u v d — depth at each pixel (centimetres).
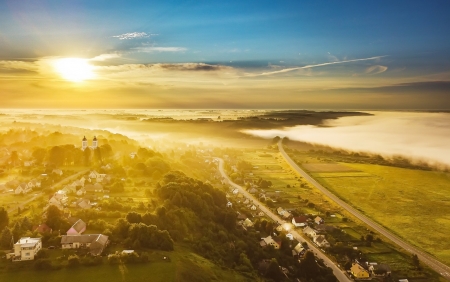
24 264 14225
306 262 19638
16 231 16450
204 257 18238
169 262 15488
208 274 16050
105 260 14950
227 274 17150
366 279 19350
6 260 14412
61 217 17962
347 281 19112
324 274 19375
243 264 19012
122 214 19925
